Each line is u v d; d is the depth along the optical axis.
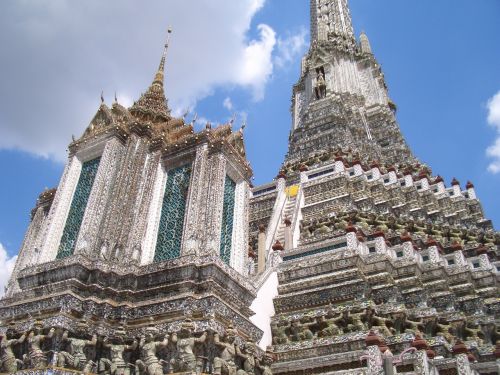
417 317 22.19
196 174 19.39
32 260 18.94
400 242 30.27
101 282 17.14
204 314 15.55
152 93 25.14
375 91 69.31
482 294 26.91
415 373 16.05
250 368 15.74
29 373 14.20
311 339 21.52
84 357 15.20
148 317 16.33
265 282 25.22
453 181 41.97
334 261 25.78
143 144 21.31
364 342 19.70
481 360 20.92
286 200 39.50
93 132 21.56
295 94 71.62
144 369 14.82
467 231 35.72
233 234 19.67
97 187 19.23
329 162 44.22
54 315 15.72
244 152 21.70
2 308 17.23
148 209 19.64
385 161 52.75
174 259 17.11
